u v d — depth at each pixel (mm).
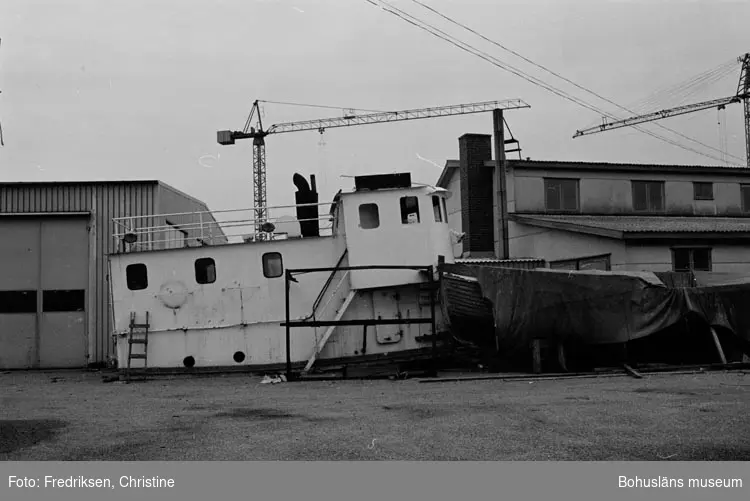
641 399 10359
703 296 15688
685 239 23500
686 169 30641
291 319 16625
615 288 15430
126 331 17000
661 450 6832
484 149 32750
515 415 8930
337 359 16109
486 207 32281
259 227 17391
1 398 12297
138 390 13625
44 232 21703
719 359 16078
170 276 17062
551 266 26469
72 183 21922
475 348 15914
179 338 16891
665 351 16297
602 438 7398
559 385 12695
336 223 17016
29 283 21516
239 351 16703
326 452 6914
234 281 16906
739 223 27234
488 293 15531
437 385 13125
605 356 15961
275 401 11094
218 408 10297
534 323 15406
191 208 25891
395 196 16438
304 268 16781
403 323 14992
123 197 22000
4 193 21812
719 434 7547
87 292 21562
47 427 8609
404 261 16250
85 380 16781
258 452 6969
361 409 9766
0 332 21297
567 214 29672
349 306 16312
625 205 30203
